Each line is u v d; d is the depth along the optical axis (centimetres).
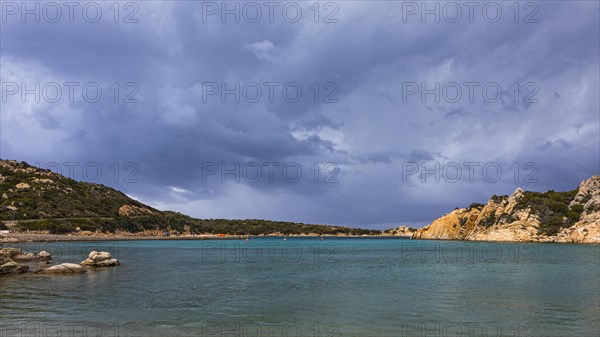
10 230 17900
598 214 15212
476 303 3519
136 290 4212
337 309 3288
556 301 3581
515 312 3138
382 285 4697
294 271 6400
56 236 17988
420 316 3017
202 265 7525
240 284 4791
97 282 4731
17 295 3794
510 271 6141
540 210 17025
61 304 3391
